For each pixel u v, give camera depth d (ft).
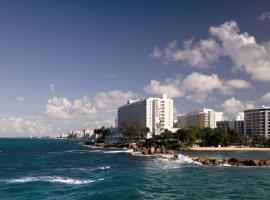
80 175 285.02
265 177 276.41
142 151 613.93
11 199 186.60
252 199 188.55
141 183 236.84
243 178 269.64
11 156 552.41
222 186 229.04
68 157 517.14
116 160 450.30
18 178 266.77
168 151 607.37
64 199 184.85
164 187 222.48
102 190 209.26
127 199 185.26
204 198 189.67
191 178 266.57
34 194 198.49
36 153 640.99
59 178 265.13
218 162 388.57
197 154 590.96
